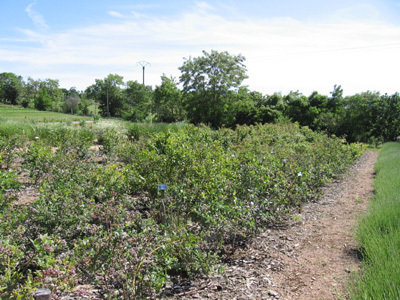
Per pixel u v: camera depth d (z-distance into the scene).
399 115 31.31
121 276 2.93
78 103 68.62
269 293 3.14
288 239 4.69
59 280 2.57
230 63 34.75
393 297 2.46
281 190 5.63
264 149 10.06
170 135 6.33
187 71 35.66
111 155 9.16
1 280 2.32
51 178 6.06
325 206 6.61
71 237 3.95
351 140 30.56
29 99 80.12
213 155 5.77
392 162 11.70
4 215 3.64
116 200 4.43
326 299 2.95
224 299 3.02
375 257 3.26
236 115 34.44
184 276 3.52
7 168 7.46
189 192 4.56
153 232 3.25
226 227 4.13
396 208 4.72
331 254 4.04
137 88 70.88
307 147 11.84
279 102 33.69
